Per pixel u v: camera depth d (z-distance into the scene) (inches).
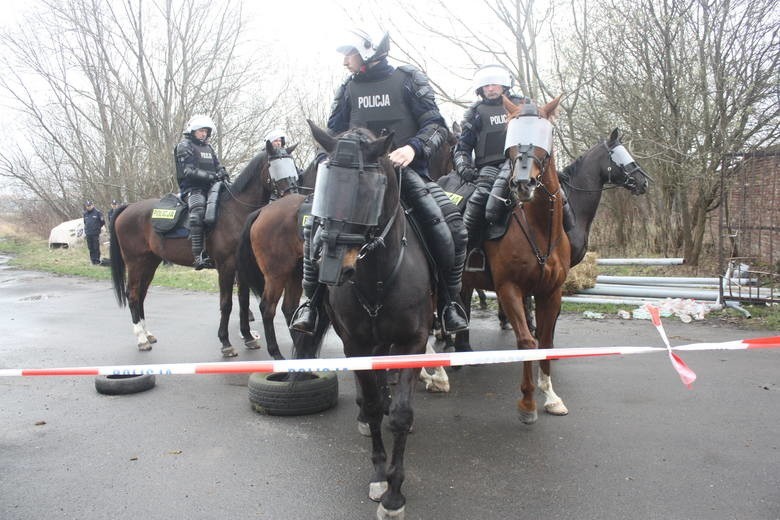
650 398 201.2
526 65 497.0
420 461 159.5
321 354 283.0
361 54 150.9
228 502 139.9
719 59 427.8
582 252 256.7
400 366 121.9
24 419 197.2
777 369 228.2
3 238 1242.0
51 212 1186.6
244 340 301.4
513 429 180.2
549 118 172.2
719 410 187.5
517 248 181.8
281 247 240.5
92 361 272.1
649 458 155.9
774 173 366.6
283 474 154.4
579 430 176.9
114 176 884.0
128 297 303.3
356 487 146.9
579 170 259.3
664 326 305.1
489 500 137.5
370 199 117.5
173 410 205.5
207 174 287.6
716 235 575.8
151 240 297.9
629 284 388.5
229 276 281.3
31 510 137.3
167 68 771.4
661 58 448.1
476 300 405.1
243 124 805.9
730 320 308.3
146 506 138.6
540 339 193.0
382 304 132.9
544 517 129.6
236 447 172.4
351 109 159.2
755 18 409.1
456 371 247.0
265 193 279.6
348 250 115.9
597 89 486.6
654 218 565.6
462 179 216.2
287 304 248.2
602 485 142.7
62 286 549.6
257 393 200.1
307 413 199.0
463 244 157.2
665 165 484.4
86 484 150.0
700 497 135.2
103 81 836.6
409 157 134.6
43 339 320.2
